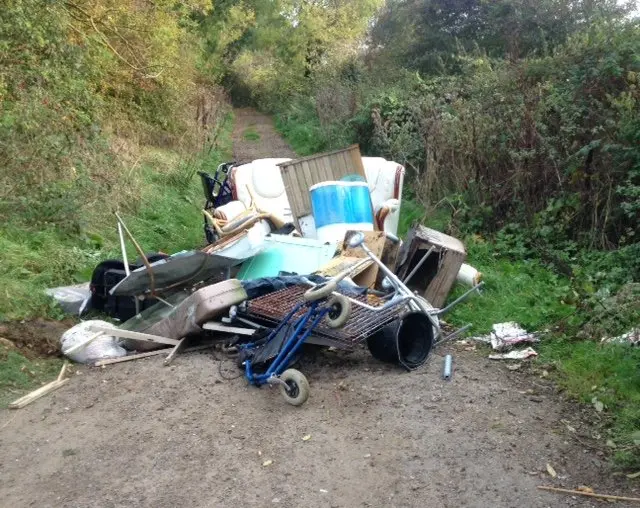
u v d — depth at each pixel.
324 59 27.19
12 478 3.88
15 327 5.85
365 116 14.72
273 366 4.85
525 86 9.42
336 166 8.52
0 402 4.77
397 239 7.06
